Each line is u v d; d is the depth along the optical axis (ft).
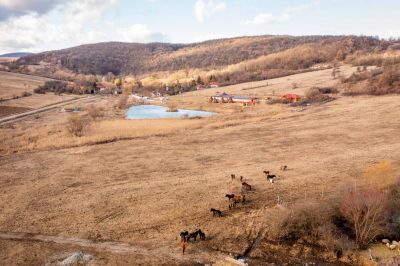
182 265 89.86
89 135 239.71
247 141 211.61
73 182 148.77
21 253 94.43
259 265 91.15
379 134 210.59
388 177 135.74
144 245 99.35
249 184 141.18
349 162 162.91
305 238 102.83
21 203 127.75
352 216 103.60
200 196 131.34
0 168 168.14
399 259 92.32
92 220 114.21
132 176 154.71
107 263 90.02
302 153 181.88
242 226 109.50
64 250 96.17
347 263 92.94
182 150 195.93
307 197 126.72
